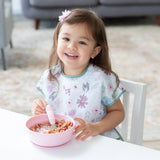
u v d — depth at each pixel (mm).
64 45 946
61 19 1001
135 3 4195
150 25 4590
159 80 2617
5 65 2818
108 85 1023
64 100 1071
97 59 1074
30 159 700
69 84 1058
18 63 3000
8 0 3377
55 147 749
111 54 3256
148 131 1866
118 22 4703
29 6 4070
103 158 706
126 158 706
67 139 760
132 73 2756
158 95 2340
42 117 863
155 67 2928
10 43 3418
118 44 3623
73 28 936
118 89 1018
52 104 1094
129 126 1913
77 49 943
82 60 958
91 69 1051
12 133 805
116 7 4211
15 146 749
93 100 1027
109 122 967
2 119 874
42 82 1108
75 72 1053
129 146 753
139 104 1008
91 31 950
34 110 979
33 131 776
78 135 797
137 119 1021
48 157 708
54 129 788
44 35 3990
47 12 4098
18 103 2170
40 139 734
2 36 2689
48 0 3992
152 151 732
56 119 867
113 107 1032
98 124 926
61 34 959
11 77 2643
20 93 2330
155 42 3752
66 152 729
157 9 4305
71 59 954
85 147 750
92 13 1002
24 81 2559
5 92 2342
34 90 2389
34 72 2768
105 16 4266
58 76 1091
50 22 4621
